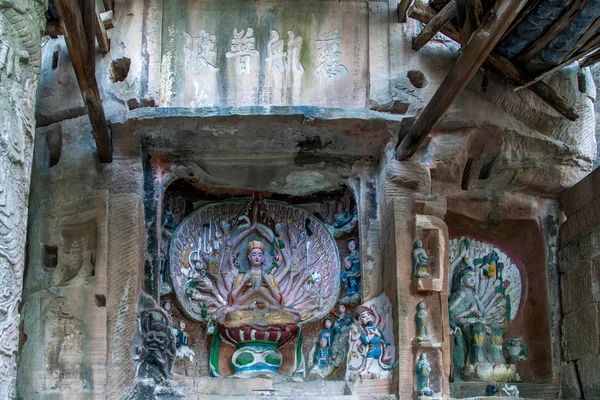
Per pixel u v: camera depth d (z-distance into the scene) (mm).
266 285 9766
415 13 9406
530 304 10367
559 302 10117
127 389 8688
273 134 9430
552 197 10391
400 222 9344
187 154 9688
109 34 9594
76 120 9508
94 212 9172
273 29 9773
